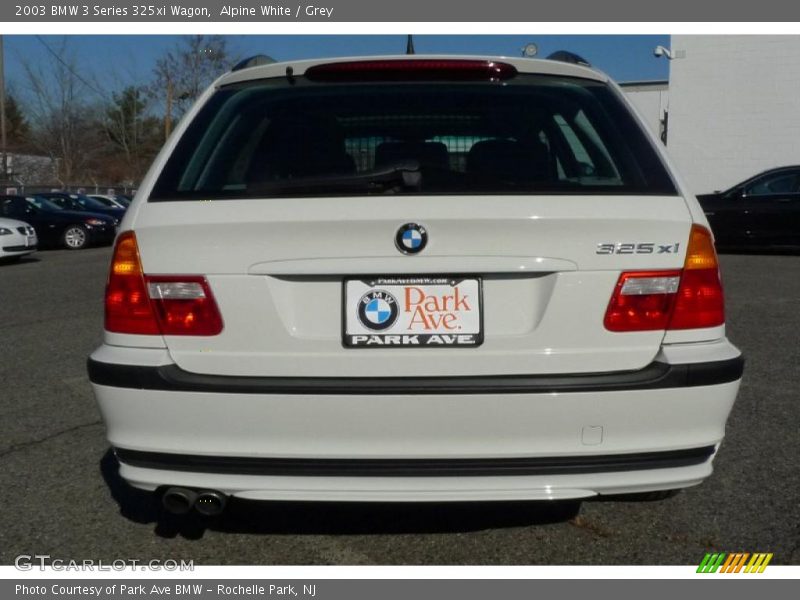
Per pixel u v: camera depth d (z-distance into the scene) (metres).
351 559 3.09
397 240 2.54
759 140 19.48
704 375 2.58
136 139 46.88
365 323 2.57
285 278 2.59
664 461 2.62
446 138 2.99
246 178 2.85
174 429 2.61
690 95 20.05
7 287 11.45
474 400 2.52
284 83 3.17
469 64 3.13
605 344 2.59
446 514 3.44
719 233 13.77
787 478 3.73
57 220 19.89
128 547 3.20
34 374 5.93
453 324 2.57
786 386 5.25
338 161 2.96
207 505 2.68
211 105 3.10
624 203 2.63
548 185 2.69
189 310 2.61
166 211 2.67
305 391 2.54
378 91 3.10
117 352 2.66
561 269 2.56
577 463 2.58
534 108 3.06
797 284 9.95
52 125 41.75
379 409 2.53
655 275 2.60
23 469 4.00
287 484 2.61
